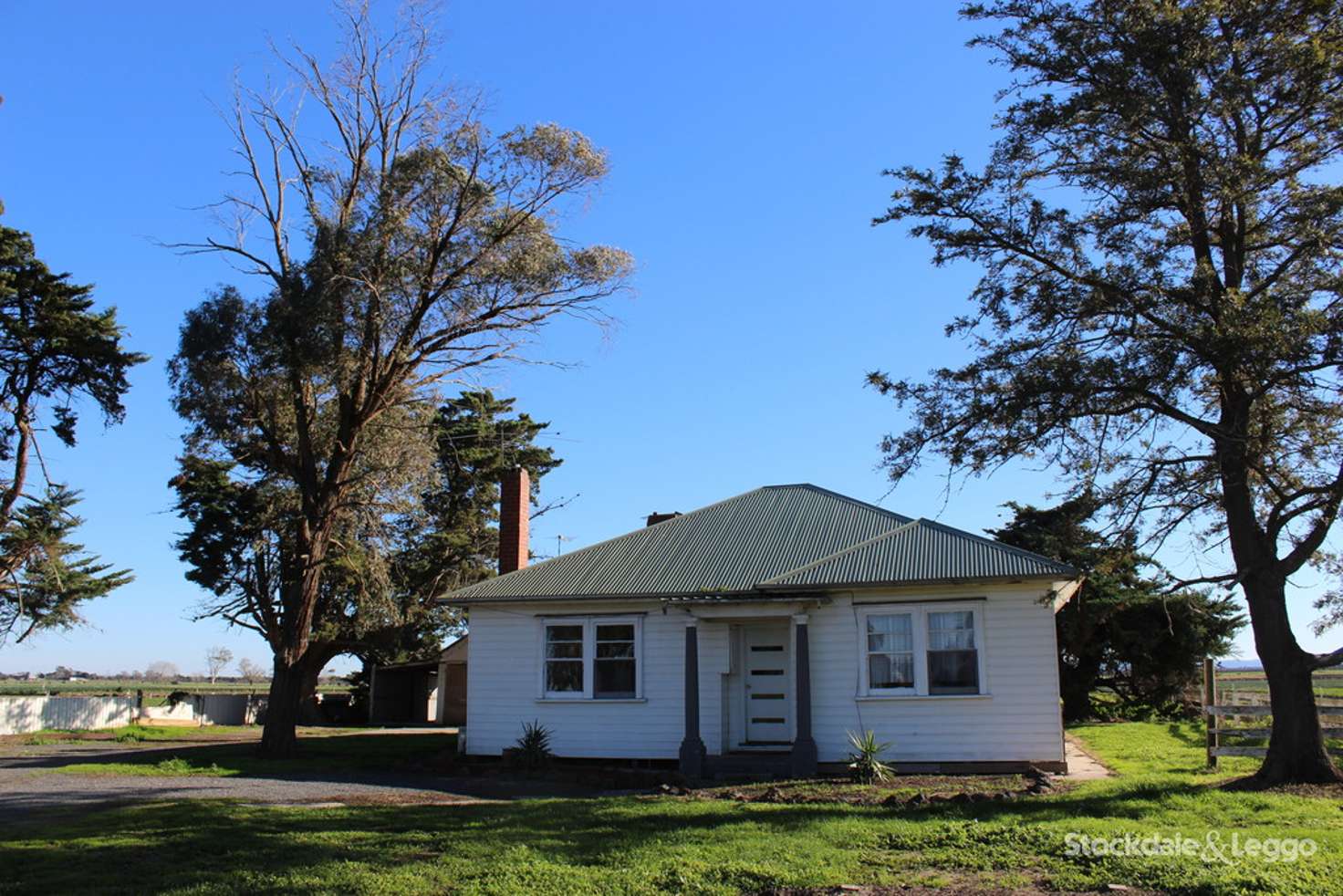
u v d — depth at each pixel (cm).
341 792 1691
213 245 2584
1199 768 1686
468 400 5038
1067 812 1195
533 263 2516
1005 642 1842
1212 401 1482
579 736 2066
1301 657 1428
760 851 1030
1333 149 1451
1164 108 1435
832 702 1911
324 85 2577
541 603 2128
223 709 4994
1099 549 1517
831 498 2405
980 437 1482
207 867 1002
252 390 2583
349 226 2512
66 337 3338
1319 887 814
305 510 2542
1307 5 1400
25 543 3519
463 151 2484
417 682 5406
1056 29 1497
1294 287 1417
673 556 2220
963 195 1531
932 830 1104
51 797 1619
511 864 1000
